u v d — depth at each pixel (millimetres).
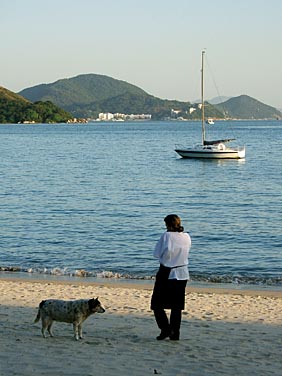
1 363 8820
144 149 98375
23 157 80750
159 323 10352
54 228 28500
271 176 55656
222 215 32875
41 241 25391
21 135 157125
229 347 10195
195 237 26547
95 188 45750
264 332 11500
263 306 14195
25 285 16875
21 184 48406
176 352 9703
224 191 44344
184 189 45625
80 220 30859
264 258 22312
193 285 17797
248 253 23219
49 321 10445
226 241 25641
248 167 65562
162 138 139750
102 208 35219
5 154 87062
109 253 23141
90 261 21781
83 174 57281
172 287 10000
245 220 31109
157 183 49719
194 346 10156
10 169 62688
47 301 10500
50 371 8445
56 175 56219
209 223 30266
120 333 11062
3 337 10477
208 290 16875
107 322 12086
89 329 11359
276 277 19297
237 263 21438
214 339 10773
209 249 24000
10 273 19609
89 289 16297
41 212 33531
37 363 8836
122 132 181625
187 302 14586
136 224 29750
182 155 75500
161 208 35500
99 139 135250
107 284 17578
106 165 67875
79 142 122625
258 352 9914
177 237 9836
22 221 30438
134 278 18984
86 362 8945
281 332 11531
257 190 44844
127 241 25484
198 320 12500
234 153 73250
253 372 8742
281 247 24312
